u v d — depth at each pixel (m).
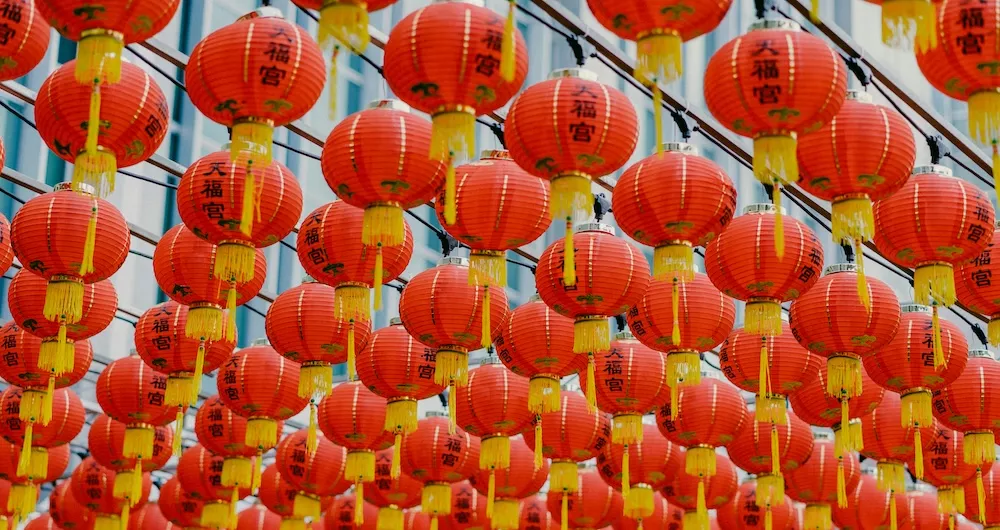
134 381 9.91
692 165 7.60
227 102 6.90
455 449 10.23
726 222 7.71
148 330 9.24
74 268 8.13
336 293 8.34
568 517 11.32
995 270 8.79
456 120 6.66
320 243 8.22
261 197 7.68
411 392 9.34
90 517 11.94
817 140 7.38
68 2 6.23
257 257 8.57
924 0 5.82
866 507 11.86
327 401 9.95
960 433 10.67
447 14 6.57
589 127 6.98
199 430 10.32
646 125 16.92
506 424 9.62
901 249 8.23
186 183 7.71
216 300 8.55
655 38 6.26
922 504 12.05
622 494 10.52
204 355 9.17
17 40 6.81
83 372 9.84
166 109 7.52
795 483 11.02
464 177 7.73
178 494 11.57
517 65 6.62
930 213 8.05
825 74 6.66
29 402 9.68
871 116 7.38
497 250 7.89
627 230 7.84
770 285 8.11
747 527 12.04
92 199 8.19
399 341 9.27
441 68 6.53
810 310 8.70
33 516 13.79
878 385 9.73
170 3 6.38
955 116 18.64
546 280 8.20
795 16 14.24
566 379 13.74
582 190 7.12
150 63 8.40
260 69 6.79
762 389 8.61
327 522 12.02
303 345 8.91
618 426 9.44
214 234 7.81
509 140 7.20
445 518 11.63
